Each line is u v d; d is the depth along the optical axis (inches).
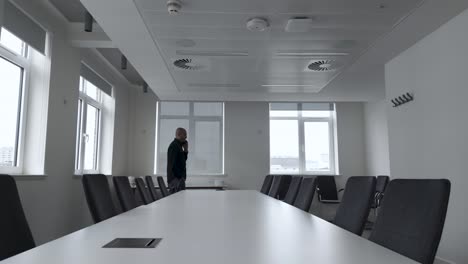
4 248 50.9
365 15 127.7
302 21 129.1
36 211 163.0
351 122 341.7
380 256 41.5
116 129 288.7
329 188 320.8
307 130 347.6
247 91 241.8
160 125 335.3
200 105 340.5
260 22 128.6
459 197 143.6
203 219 74.2
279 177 169.8
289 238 52.6
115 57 250.7
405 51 179.6
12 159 160.9
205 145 336.8
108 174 273.0
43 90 172.9
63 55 189.2
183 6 119.9
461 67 141.5
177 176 202.2
